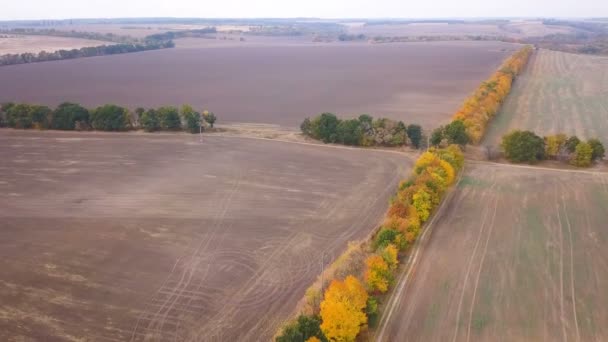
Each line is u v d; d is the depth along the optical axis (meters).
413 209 57.19
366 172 80.56
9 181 76.19
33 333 40.84
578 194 69.06
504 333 40.59
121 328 41.53
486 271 49.69
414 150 92.75
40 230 59.53
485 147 92.62
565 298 45.28
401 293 45.88
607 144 96.19
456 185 73.31
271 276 49.22
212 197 69.81
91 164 84.75
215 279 48.78
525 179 75.56
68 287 47.47
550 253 53.28
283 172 80.56
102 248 55.03
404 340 39.59
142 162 85.94
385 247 49.72
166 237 57.69
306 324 37.19
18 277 49.12
